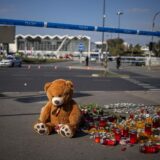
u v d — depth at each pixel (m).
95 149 6.82
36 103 12.45
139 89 19.47
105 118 8.86
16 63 44.50
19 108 11.31
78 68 44.69
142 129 8.04
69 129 7.45
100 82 23.30
